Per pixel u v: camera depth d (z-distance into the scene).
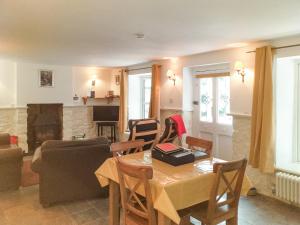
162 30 3.21
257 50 3.73
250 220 3.09
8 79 6.37
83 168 3.57
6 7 2.40
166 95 5.85
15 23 2.93
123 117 7.20
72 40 3.82
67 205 3.49
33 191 3.97
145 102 7.47
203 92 5.28
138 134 3.78
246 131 4.12
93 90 7.88
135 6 2.37
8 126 6.40
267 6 2.35
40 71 6.76
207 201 2.47
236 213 2.37
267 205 3.51
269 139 3.58
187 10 2.46
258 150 3.72
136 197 2.17
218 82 4.95
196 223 2.96
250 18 2.70
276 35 3.43
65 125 7.27
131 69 7.09
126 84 7.21
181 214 2.29
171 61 5.66
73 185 3.53
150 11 2.51
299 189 3.29
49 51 4.77
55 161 3.39
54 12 2.54
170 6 2.37
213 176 2.28
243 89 4.15
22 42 3.98
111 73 8.21
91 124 7.85
